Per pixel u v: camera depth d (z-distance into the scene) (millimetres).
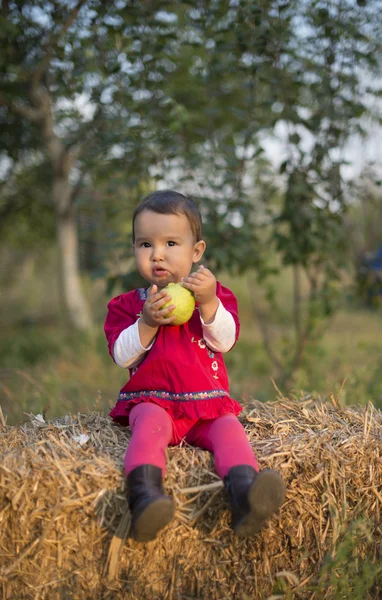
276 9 3920
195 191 4586
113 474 2127
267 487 1947
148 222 2441
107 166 4914
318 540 2275
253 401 2992
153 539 1996
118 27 3879
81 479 2105
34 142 6957
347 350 6695
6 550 2109
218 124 5805
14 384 5242
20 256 12125
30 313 11289
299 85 4328
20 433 2453
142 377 2430
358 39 4145
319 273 5152
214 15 3912
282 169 4594
